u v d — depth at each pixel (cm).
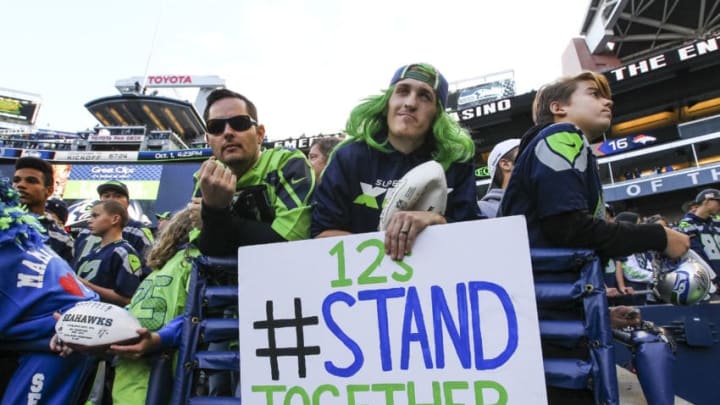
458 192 163
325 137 300
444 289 113
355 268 121
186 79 5834
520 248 109
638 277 389
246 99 187
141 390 146
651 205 2156
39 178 315
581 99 160
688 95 2281
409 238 116
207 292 138
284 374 121
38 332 141
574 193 121
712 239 379
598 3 3828
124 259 280
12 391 138
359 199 160
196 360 133
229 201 137
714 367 243
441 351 110
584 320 112
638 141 2269
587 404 112
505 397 104
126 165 2591
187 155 2684
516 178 140
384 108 167
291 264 127
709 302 251
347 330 118
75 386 148
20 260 145
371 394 113
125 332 129
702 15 3703
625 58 4091
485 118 2550
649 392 148
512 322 107
